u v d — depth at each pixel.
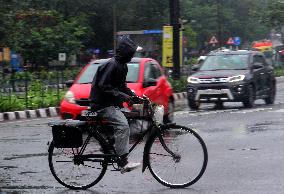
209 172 16.41
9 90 42.03
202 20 128.38
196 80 36.59
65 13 92.19
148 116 14.97
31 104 39.78
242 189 14.23
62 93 43.41
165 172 14.88
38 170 17.34
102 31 100.62
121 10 97.81
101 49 101.88
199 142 14.76
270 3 96.62
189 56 118.00
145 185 15.05
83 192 14.48
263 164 17.42
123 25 99.44
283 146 20.80
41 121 34.00
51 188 14.93
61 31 79.44
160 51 83.94
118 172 16.66
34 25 77.31
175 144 14.86
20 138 25.00
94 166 14.86
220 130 25.80
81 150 14.98
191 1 123.62
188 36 109.88
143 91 26.62
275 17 96.75
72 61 92.88
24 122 33.41
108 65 14.70
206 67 37.91
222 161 18.08
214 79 36.12
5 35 62.59
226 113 33.66
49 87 46.84
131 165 14.81
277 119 29.27
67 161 15.01
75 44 80.94
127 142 14.77
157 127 14.88
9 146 22.50
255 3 144.12
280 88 62.47
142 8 98.31
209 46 130.25
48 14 77.50
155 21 99.44
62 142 14.86
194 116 32.69
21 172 17.05
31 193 14.34
